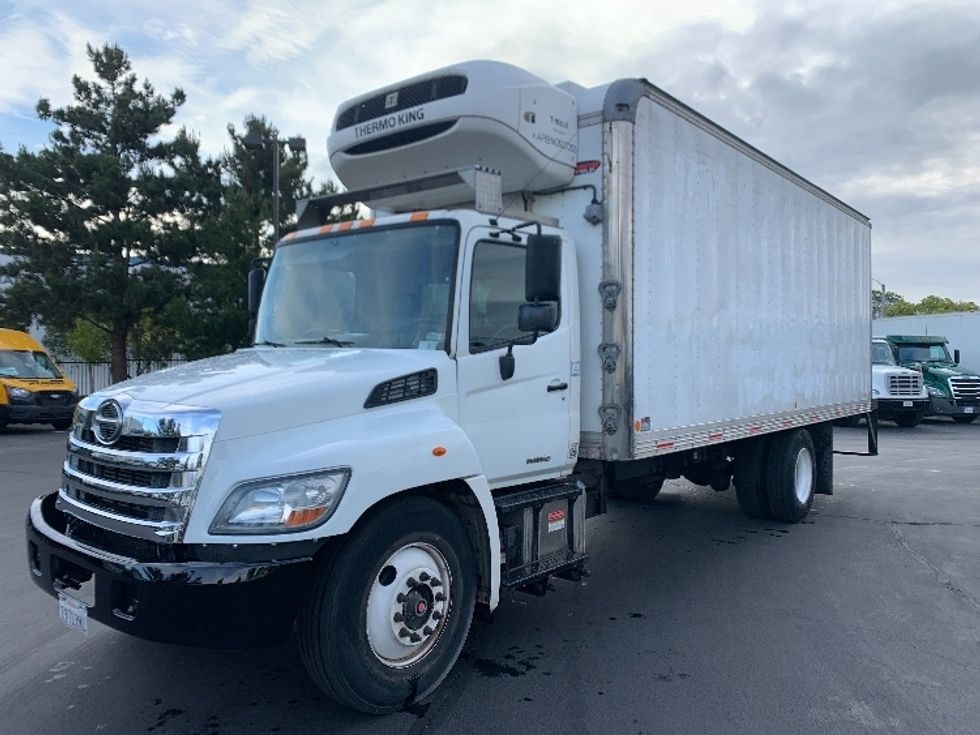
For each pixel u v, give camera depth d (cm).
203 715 406
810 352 915
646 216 582
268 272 555
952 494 1103
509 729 393
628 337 550
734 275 727
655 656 491
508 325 494
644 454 574
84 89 2527
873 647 507
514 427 493
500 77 520
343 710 413
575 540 537
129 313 2430
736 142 726
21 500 993
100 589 360
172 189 2489
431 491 449
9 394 1881
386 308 482
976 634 531
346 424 394
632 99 555
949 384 2311
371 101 579
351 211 638
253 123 2538
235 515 348
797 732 392
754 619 561
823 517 938
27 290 2377
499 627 544
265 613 346
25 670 464
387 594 398
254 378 403
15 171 2406
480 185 494
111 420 384
